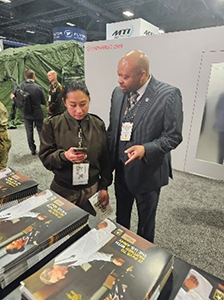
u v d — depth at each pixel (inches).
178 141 39.4
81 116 35.7
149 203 47.7
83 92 33.8
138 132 39.9
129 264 18.0
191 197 91.4
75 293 15.4
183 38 85.1
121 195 51.9
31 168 116.6
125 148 42.3
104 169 43.6
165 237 67.9
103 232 21.5
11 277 18.0
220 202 88.0
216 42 77.6
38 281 16.1
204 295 16.7
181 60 87.9
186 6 243.4
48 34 424.5
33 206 25.0
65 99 35.2
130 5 237.9
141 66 34.9
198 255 61.1
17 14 279.7
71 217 23.5
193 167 93.9
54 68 205.9
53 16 295.7
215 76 78.9
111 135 46.0
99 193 42.2
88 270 17.2
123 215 55.1
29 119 129.5
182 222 75.3
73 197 40.8
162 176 45.2
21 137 175.6
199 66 83.9
